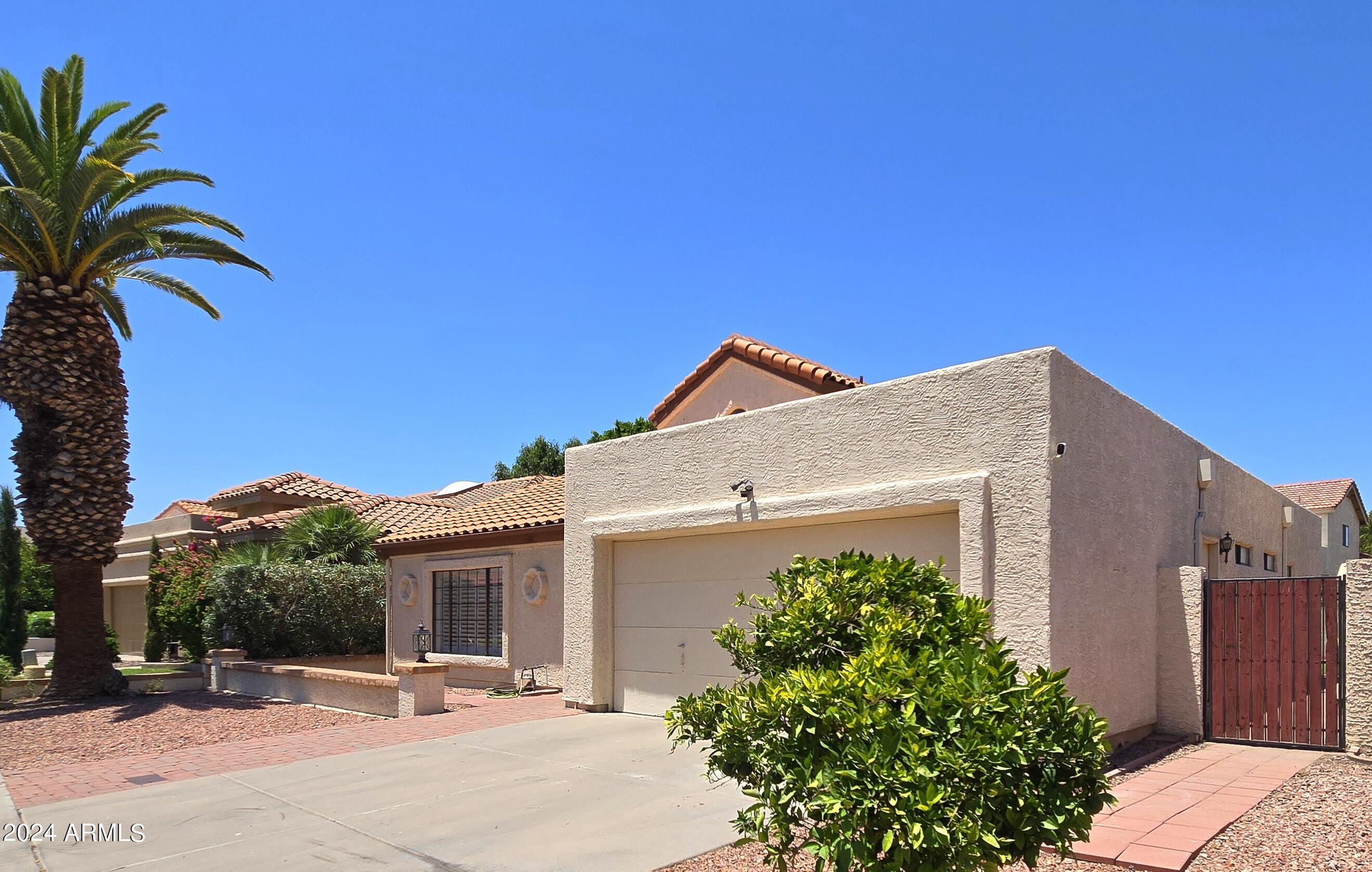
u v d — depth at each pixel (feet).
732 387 62.80
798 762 15.25
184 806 29.50
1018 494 29.53
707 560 40.42
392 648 65.41
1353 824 22.33
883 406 33.60
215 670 62.18
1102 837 21.42
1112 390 33.86
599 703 43.83
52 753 41.65
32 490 58.44
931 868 13.82
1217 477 44.93
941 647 17.39
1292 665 33.63
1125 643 33.30
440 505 87.81
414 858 23.26
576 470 46.11
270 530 80.94
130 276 62.39
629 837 24.18
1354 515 109.50
